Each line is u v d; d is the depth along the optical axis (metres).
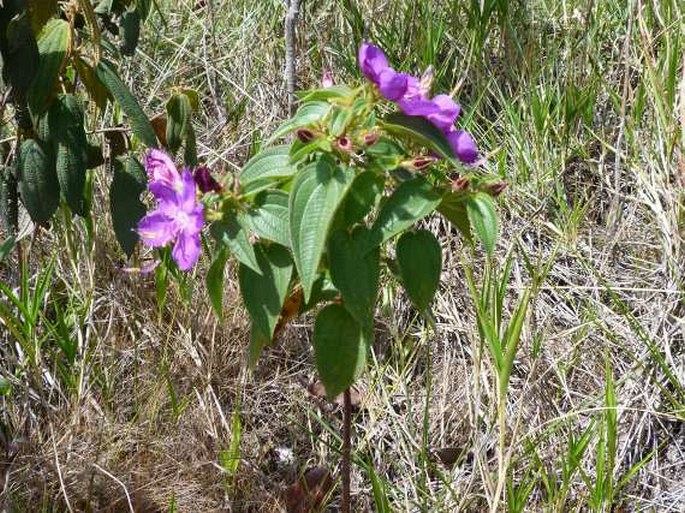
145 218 0.80
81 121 0.97
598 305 1.31
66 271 1.35
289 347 1.34
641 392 1.23
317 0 1.69
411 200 0.79
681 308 1.29
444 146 0.80
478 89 1.58
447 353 1.29
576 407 1.23
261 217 0.79
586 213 1.47
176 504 1.15
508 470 1.12
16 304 1.20
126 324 1.31
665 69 1.51
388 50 1.61
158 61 1.69
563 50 1.67
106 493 1.14
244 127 1.56
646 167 1.46
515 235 1.37
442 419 1.24
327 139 0.77
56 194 0.98
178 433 1.21
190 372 1.28
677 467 1.20
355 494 1.21
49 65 0.93
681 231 1.33
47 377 1.26
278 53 1.65
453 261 1.37
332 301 0.90
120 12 1.08
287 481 1.24
